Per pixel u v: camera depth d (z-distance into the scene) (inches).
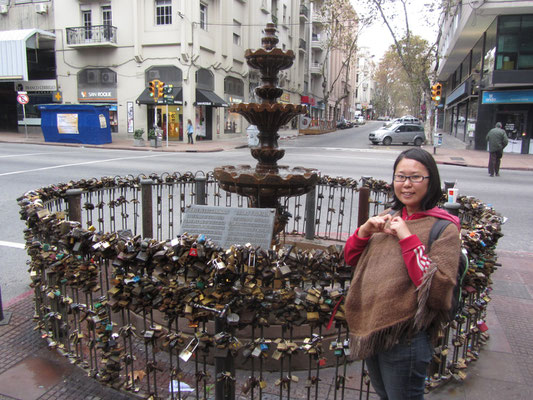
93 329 116.5
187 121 1085.1
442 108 2161.7
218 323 96.1
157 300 101.0
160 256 96.1
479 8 826.2
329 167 660.1
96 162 643.5
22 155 715.4
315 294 93.8
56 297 129.7
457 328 127.9
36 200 147.1
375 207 244.7
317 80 2209.6
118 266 101.5
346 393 118.6
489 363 137.6
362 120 3117.6
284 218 190.4
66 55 1167.0
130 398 115.7
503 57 887.1
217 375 97.7
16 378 123.1
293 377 102.9
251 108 176.4
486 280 123.0
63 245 115.3
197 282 95.0
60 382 122.0
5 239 265.6
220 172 181.2
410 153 82.1
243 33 1315.2
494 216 142.1
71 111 991.6
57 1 1143.0
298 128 1828.2
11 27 1209.4
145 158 725.3
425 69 1165.7
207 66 1142.3
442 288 71.6
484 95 957.8
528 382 127.9
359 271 84.5
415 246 74.0
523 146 946.7
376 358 85.6
